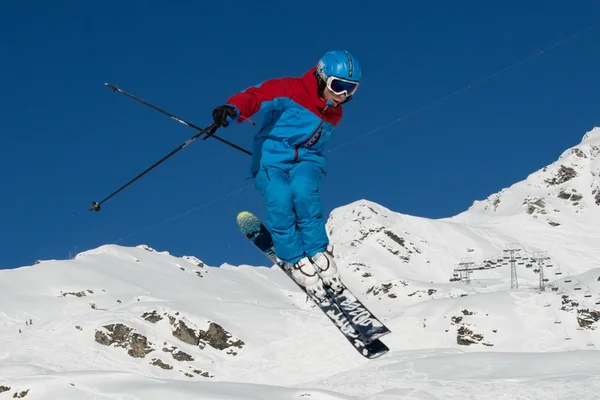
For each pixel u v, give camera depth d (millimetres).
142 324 61531
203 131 5922
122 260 97500
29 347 58156
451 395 14477
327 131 5633
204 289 92938
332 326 67938
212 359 59906
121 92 6180
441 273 139750
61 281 82438
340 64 5387
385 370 19953
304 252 5879
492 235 163625
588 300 68438
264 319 69000
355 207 177000
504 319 67438
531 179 197500
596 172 184500
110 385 12266
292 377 57156
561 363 17203
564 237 159500
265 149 5609
